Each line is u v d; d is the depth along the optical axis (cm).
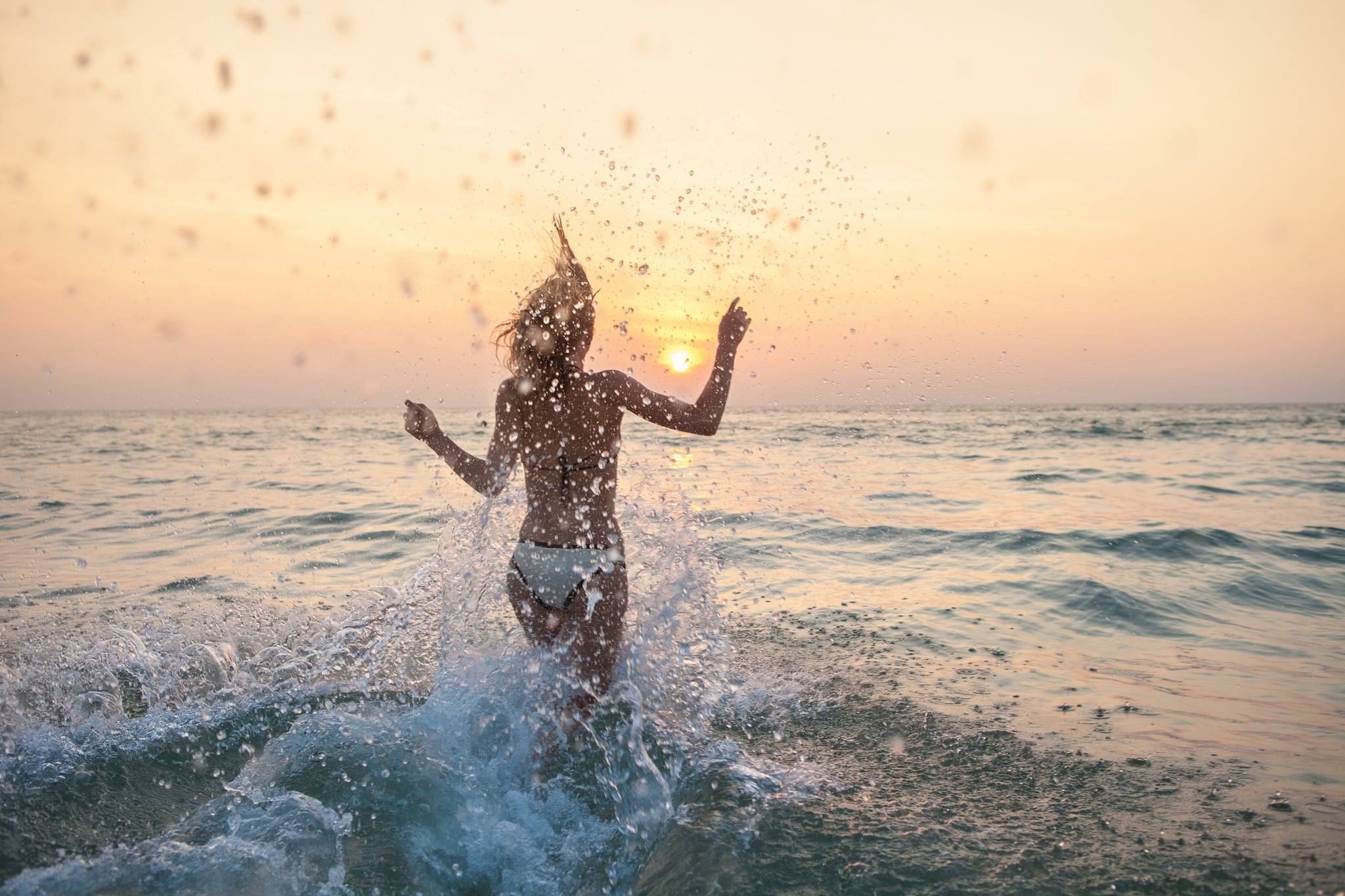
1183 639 311
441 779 190
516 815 182
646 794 189
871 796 181
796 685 258
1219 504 698
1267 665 277
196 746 215
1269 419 4069
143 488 870
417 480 922
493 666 242
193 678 264
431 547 504
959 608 358
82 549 513
